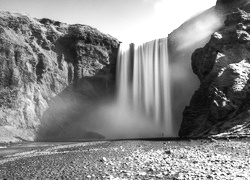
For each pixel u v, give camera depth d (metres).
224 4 74.81
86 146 36.78
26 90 81.31
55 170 15.77
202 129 47.25
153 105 88.19
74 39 98.62
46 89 87.06
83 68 96.31
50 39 96.88
